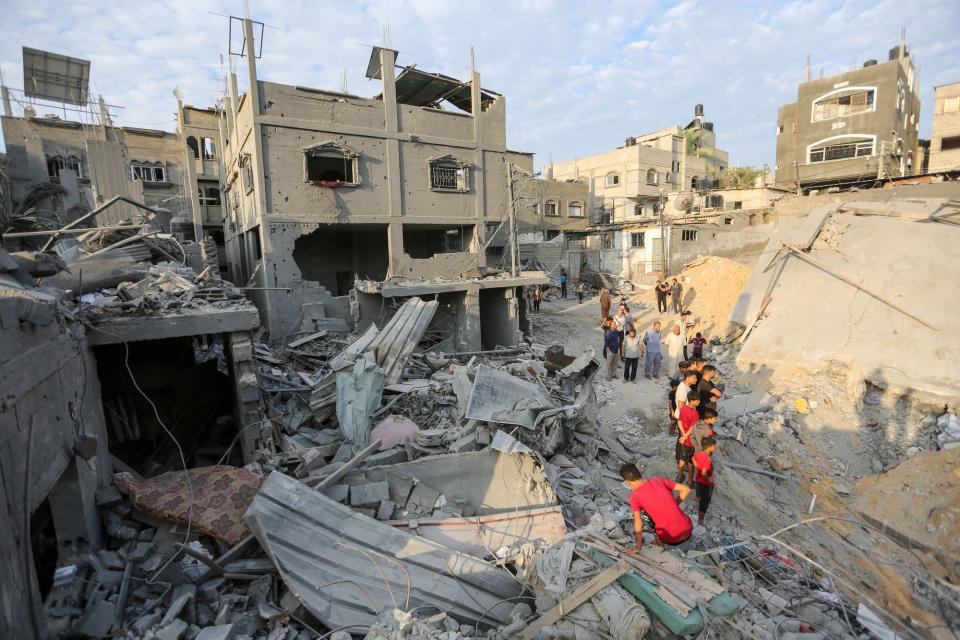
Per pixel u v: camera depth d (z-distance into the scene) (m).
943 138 29.12
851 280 13.19
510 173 21.55
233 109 21.58
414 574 5.49
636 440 10.59
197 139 32.53
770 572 6.52
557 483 7.86
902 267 12.69
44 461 4.78
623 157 43.62
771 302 14.45
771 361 12.73
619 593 4.78
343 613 4.99
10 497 3.95
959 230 12.86
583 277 35.44
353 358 11.45
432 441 8.28
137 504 6.25
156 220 18.69
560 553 5.50
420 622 4.80
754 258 29.09
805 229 15.52
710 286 20.78
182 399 12.13
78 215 24.05
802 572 6.60
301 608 5.12
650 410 11.95
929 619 5.84
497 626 5.22
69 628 4.75
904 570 6.64
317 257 25.05
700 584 4.86
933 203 14.31
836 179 30.53
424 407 10.16
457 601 5.34
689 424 8.23
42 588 5.65
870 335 11.77
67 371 5.67
